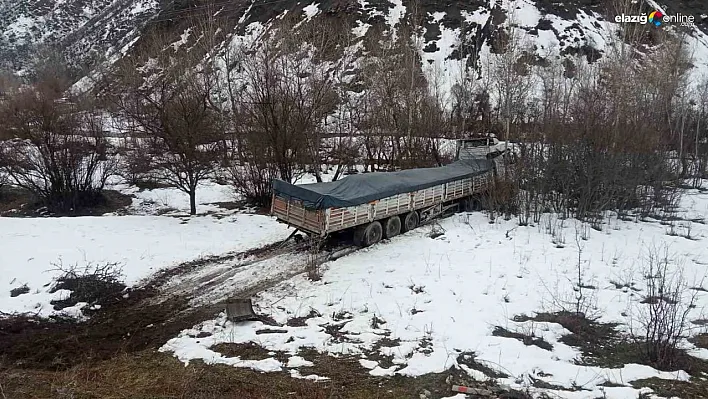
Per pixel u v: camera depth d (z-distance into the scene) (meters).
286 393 7.37
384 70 28.78
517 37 45.38
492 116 34.84
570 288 11.48
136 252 14.10
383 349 8.75
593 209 18.16
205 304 11.02
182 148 18.92
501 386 7.48
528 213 17.30
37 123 21.47
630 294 11.14
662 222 17.38
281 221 14.88
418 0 61.38
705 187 23.80
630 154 18.52
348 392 7.40
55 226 16.23
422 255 13.99
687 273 12.28
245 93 30.36
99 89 31.12
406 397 7.25
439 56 54.50
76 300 11.01
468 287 11.55
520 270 12.63
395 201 15.83
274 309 10.60
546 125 21.95
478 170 19.61
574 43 53.50
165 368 8.21
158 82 22.95
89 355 8.80
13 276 12.06
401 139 27.34
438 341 9.04
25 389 7.51
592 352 8.72
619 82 27.69
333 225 13.72
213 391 7.38
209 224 17.62
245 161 22.45
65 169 22.00
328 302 10.85
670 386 7.43
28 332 9.72
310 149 22.20
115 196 24.03
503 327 9.63
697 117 28.31
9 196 24.55
